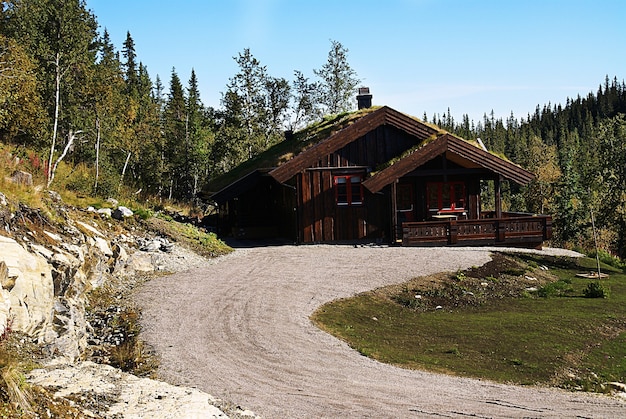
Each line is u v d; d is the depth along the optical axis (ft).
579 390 37.01
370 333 46.47
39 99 88.99
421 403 31.86
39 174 71.00
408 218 91.20
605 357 43.91
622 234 168.04
